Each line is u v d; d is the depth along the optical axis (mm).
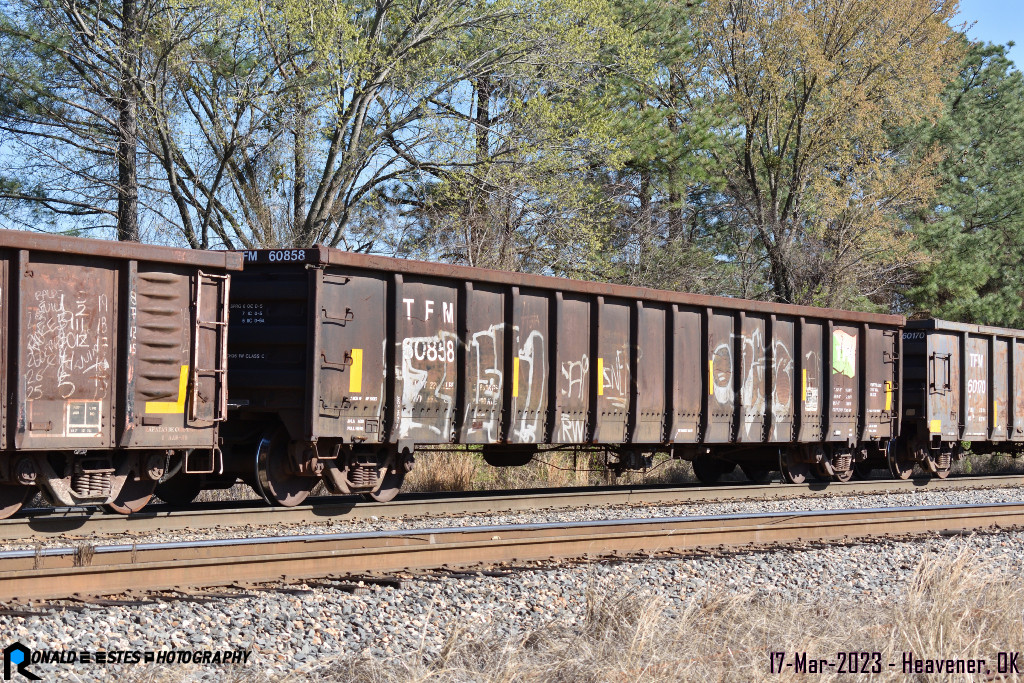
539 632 7383
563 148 25547
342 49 21953
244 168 23719
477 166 25047
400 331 13445
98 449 10875
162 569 7688
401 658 6691
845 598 9031
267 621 7074
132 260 10945
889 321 20328
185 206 22969
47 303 10328
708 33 32781
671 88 36656
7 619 6547
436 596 7992
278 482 13141
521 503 14273
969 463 25875
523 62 25188
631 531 10672
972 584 8742
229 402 13031
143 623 6816
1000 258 43000
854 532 11734
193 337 11555
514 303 14672
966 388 22062
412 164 25609
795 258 31891
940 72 31938
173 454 12148
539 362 15031
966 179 43750
